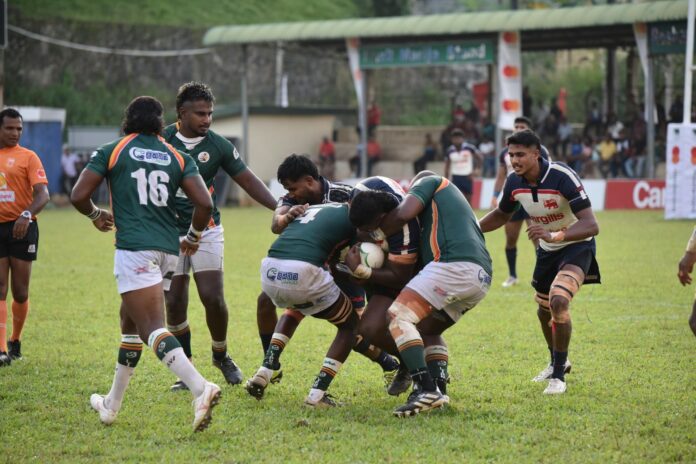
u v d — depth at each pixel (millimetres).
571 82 152750
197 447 19031
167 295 25328
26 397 23406
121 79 145000
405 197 21734
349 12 166625
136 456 18469
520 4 140000
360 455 18234
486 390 23750
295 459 18094
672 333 30938
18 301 28422
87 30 144000
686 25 86562
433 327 22562
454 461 17781
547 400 22453
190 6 159250
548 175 23781
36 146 111500
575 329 32000
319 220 22203
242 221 85312
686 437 19094
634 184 91625
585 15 90875
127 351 20891
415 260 22172
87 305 38656
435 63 101250
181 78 148750
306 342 30656
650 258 51469
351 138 123812
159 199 20672
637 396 22672
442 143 111250
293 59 152125
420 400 21000
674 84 119188
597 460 17672
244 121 110938
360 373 26125
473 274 21422
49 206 111688
